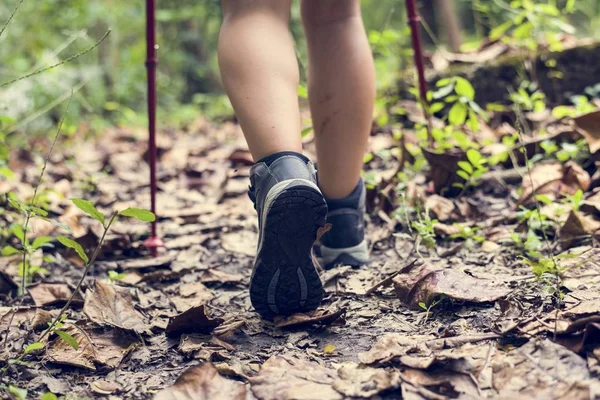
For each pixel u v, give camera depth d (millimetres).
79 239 1999
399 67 3707
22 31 4645
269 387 1120
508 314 1334
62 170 3051
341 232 1681
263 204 1324
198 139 4082
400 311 1444
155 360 1305
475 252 1757
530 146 2275
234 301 1606
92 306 1434
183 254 2021
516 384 1072
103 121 4621
